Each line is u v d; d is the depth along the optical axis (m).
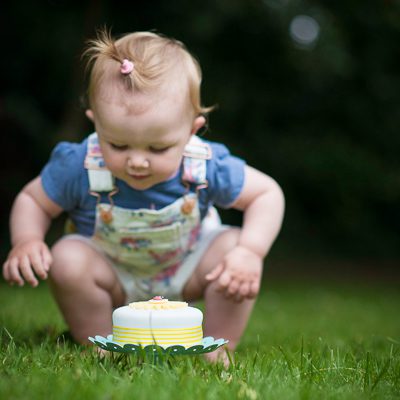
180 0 9.79
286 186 12.42
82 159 3.17
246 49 10.66
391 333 4.82
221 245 3.29
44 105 10.62
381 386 2.35
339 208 12.79
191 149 3.20
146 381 2.13
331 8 10.03
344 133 12.39
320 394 2.12
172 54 2.94
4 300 5.71
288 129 12.23
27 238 3.15
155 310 2.54
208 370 2.45
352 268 11.90
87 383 2.10
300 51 10.61
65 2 9.80
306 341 3.58
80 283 3.12
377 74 11.54
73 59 9.59
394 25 10.38
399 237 13.49
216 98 10.70
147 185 2.91
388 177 12.23
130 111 2.70
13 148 10.06
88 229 3.30
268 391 2.11
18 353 2.70
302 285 9.50
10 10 9.77
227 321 3.21
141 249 3.25
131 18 10.03
